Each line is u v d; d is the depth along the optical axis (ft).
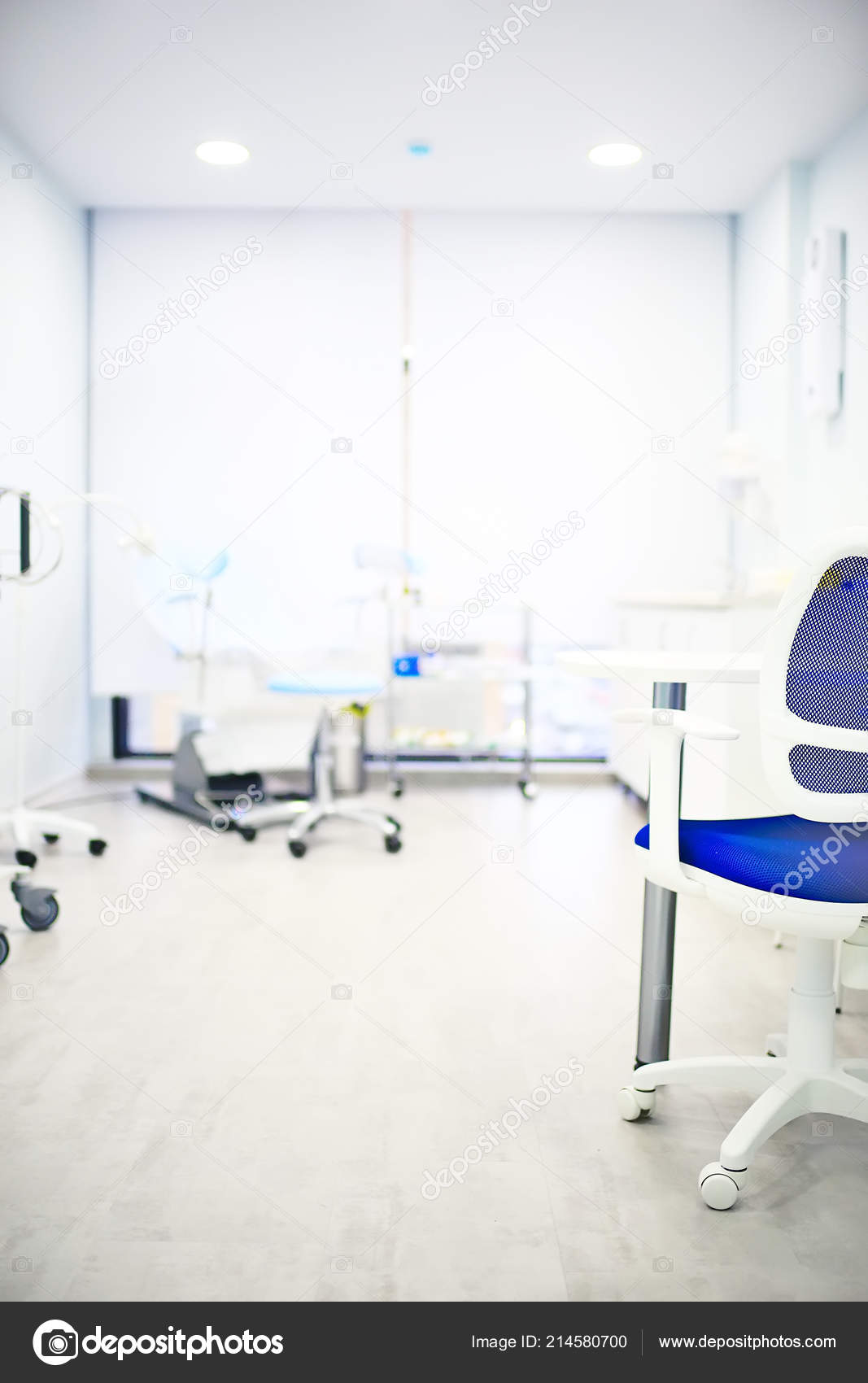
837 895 5.11
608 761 17.56
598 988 8.23
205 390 16.84
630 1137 5.96
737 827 6.00
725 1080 5.93
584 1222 5.12
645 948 6.38
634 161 14.29
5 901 10.43
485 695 17.29
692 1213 5.21
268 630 15.34
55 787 15.98
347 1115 6.19
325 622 17.08
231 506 16.94
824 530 13.56
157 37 11.14
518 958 8.95
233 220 16.67
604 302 16.80
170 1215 5.16
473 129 13.33
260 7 10.55
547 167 14.56
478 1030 7.42
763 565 15.38
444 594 17.02
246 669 15.53
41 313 14.88
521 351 16.87
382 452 16.96
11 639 14.10
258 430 16.88
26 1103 6.30
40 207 14.76
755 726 10.17
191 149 14.06
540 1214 5.19
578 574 16.98
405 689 17.22
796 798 5.24
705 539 16.94
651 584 17.02
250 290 16.79
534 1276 4.71
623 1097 6.14
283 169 14.75
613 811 15.07
